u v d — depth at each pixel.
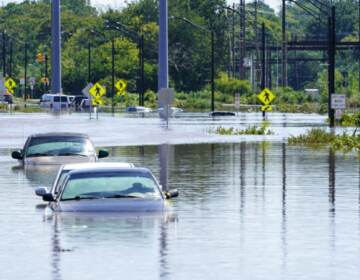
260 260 31.08
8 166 66.69
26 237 35.41
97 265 30.05
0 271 29.22
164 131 114.94
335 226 38.84
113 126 127.00
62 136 64.12
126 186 39.59
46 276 28.47
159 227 36.69
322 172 63.56
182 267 29.81
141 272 29.00
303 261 30.91
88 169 40.28
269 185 55.12
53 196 40.03
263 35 193.00
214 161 72.19
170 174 61.88
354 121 137.75
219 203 46.59
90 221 37.47
